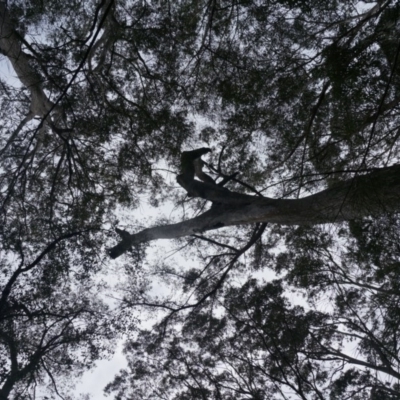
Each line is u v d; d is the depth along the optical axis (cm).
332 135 856
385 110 731
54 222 1225
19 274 990
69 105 1133
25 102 1266
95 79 1256
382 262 997
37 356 960
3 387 925
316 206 876
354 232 976
